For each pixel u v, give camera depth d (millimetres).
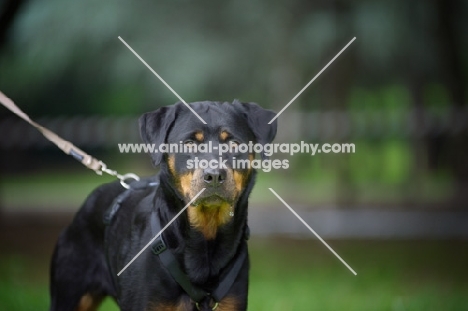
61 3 14898
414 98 18766
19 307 7609
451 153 19219
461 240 13398
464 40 16016
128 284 4840
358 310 7789
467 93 19531
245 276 4871
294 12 14977
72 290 5512
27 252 12117
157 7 15312
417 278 9953
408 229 14258
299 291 8805
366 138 16203
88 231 5566
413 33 14906
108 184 5785
